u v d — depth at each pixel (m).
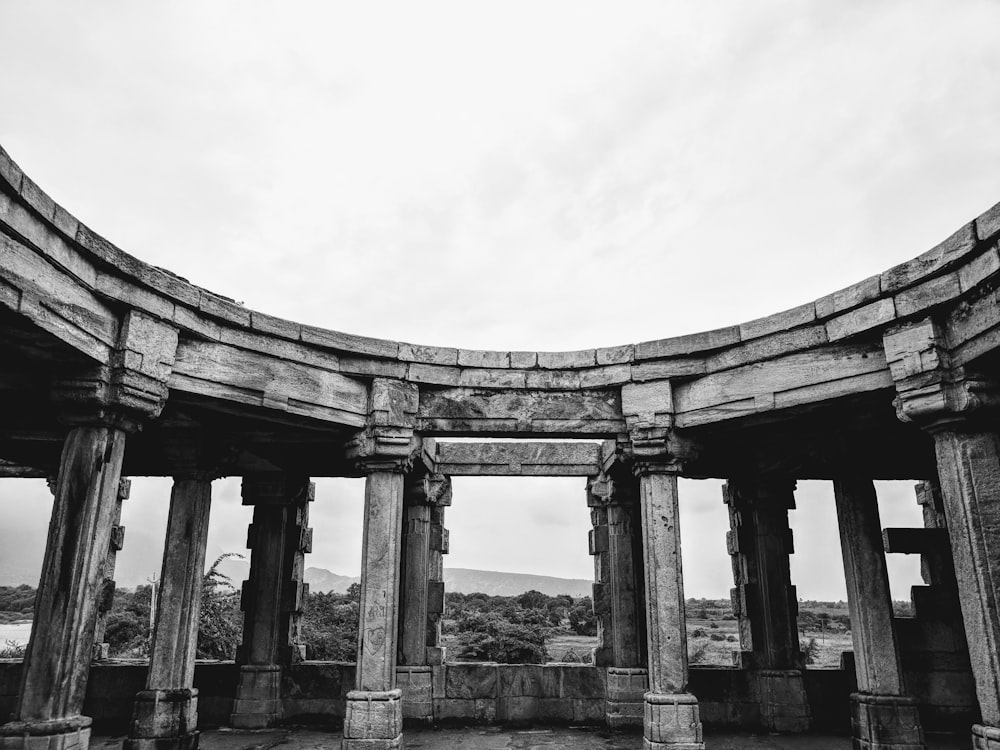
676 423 10.23
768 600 13.26
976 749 7.06
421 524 13.89
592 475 14.47
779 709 12.58
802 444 11.71
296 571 14.24
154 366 8.23
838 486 10.70
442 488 14.77
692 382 10.23
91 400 7.74
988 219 7.09
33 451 12.48
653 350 10.31
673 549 9.85
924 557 13.48
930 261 7.80
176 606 10.62
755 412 9.48
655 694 9.35
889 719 9.63
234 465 13.44
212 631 19.73
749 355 9.65
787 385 9.24
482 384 10.69
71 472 7.70
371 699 9.23
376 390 10.27
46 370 8.21
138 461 13.16
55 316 7.10
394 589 9.82
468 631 23.75
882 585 10.15
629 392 10.44
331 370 10.11
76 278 7.40
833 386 8.85
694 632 34.41
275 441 11.32
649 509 10.09
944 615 12.95
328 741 11.58
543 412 10.68
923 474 13.38
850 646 29.19
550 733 12.31
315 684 13.47
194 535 10.95
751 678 13.09
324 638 20.67
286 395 9.57
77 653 7.27
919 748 9.46
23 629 43.34
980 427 7.70
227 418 10.59
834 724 12.70
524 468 14.56
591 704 13.34
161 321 8.39
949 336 7.85
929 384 7.79
